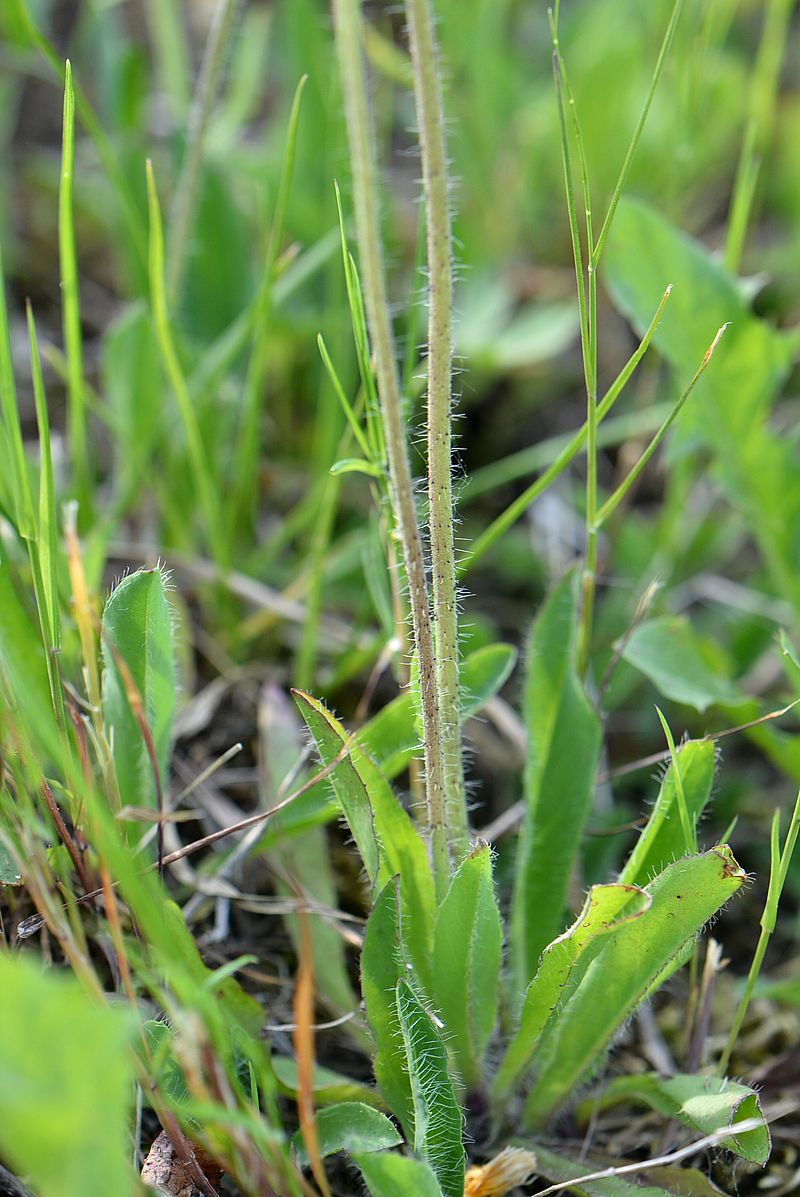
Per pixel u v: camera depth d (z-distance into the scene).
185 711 0.66
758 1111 0.53
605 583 0.73
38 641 0.58
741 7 1.14
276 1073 0.55
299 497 0.81
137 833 0.58
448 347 0.51
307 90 0.78
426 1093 0.53
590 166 0.95
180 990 0.49
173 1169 0.54
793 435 0.67
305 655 0.67
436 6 0.87
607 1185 0.54
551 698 0.58
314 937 0.59
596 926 0.52
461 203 0.92
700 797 0.55
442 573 0.52
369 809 0.53
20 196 0.95
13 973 0.44
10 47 0.86
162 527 0.74
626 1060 0.60
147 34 1.04
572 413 0.90
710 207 1.02
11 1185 0.53
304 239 0.79
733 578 0.81
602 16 0.99
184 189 0.67
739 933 0.65
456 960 0.54
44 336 0.86
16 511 0.58
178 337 0.68
